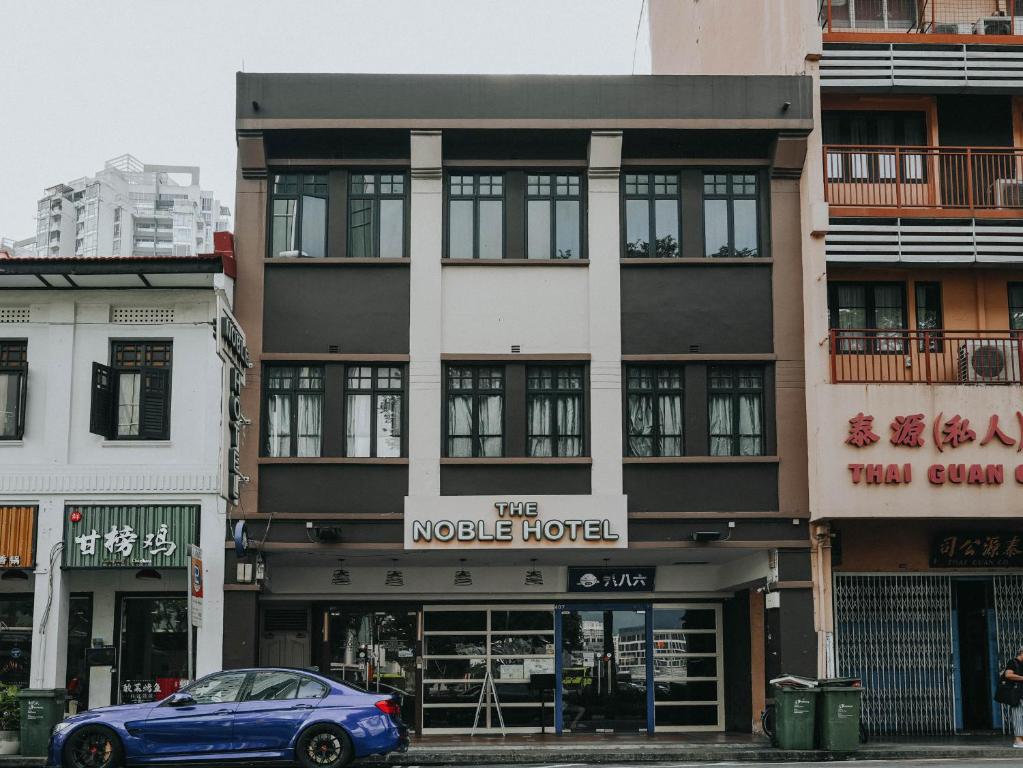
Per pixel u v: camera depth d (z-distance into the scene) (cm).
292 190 2255
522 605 2409
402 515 2134
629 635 2422
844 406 2088
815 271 2180
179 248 14838
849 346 2298
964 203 2322
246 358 2153
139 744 1617
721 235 2266
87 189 14800
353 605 2395
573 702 2392
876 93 2295
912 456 2080
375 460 2150
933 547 2250
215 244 2211
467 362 2205
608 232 2228
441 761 1855
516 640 2400
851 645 2231
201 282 2128
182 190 15088
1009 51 2298
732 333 2216
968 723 2277
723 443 2203
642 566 2405
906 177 2325
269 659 2366
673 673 2420
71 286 2123
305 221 2247
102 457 2091
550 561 2341
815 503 2114
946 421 2083
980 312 2317
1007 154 2338
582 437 2202
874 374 2211
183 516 2080
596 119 2214
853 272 2305
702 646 2433
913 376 2194
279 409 2189
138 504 2081
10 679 2217
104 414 2086
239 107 2198
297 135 2212
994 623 2275
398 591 2370
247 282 2192
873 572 2248
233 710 1634
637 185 2277
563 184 2280
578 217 2272
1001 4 2461
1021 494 2069
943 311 2327
